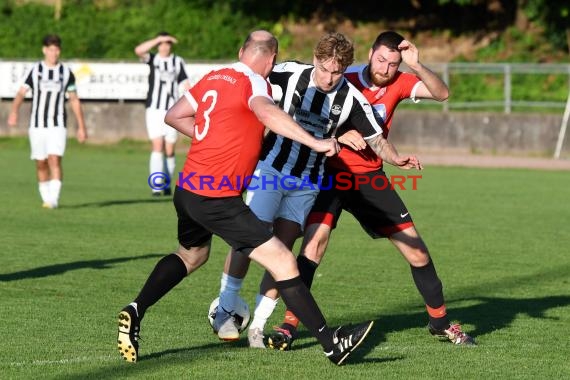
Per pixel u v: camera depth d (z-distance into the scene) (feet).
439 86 48.55
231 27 235.61
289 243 48.14
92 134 190.08
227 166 41.88
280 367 43.04
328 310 56.85
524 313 56.80
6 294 59.00
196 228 43.78
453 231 91.71
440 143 185.68
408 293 62.08
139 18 235.20
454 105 195.31
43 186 102.47
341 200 49.42
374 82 49.26
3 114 189.98
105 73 188.65
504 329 52.39
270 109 40.32
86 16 236.22
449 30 238.68
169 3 240.12
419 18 243.40
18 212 98.43
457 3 225.35
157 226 90.68
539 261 75.82
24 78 99.86
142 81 188.96
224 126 41.88
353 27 242.17
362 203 49.44
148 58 117.19
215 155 41.93
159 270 44.01
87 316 53.16
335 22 242.99
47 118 100.22
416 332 51.34
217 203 42.19
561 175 153.38
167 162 119.75
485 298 61.36
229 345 47.47
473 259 76.33
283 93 46.62
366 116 46.65
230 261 47.03
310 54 229.66
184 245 44.47
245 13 240.73
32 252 74.79
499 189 131.34
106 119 189.78
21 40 229.04
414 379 41.50
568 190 130.82
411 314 55.93
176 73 117.60
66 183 128.88
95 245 78.89
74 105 102.32
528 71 192.54
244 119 41.93
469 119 184.55
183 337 48.96
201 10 238.68
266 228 42.91
